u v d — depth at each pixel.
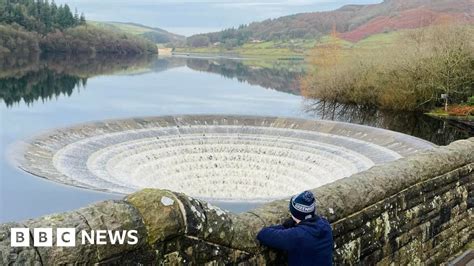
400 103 40.81
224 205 10.23
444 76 38.88
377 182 5.55
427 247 6.55
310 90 48.62
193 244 3.54
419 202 6.30
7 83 59.38
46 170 13.68
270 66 107.12
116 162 18.19
